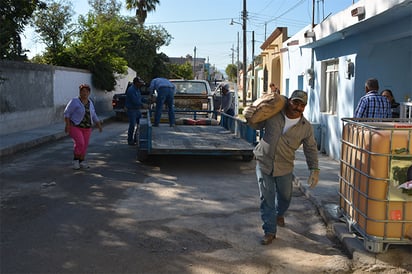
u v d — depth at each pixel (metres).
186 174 9.18
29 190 7.60
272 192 5.32
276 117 5.18
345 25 9.23
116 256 4.91
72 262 4.72
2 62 13.52
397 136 4.54
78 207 6.68
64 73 19.34
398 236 4.67
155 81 12.76
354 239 5.20
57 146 12.92
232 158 11.14
